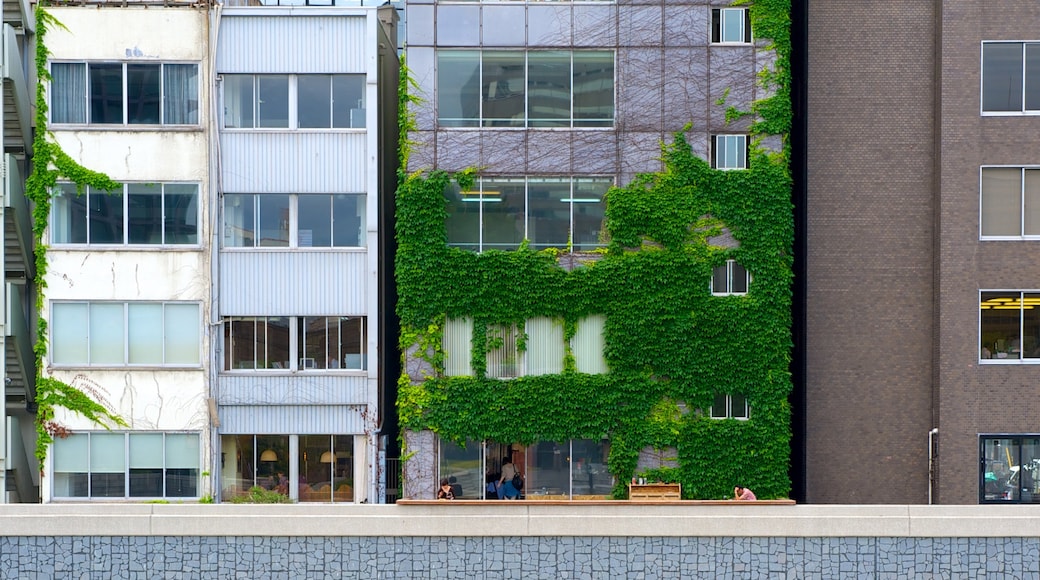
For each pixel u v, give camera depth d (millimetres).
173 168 28438
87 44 28281
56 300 28359
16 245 28516
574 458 28359
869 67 29297
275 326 28812
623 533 24000
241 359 28812
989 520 23797
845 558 23891
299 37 28594
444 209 28312
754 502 25172
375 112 28609
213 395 28406
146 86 28438
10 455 27969
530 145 28328
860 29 29328
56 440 28375
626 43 28266
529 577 24031
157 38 28391
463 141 28359
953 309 28438
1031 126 28250
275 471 28891
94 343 28500
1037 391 28312
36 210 28234
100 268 28422
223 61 28531
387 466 30047
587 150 28281
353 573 24062
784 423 28078
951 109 28391
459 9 28375
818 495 29344
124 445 28438
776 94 28125
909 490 29281
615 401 28078
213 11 28406
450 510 25078
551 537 24094
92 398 28391
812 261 29359
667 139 28219
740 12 28375
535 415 28125
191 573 24047
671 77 28234
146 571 24062
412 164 28328
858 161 29359
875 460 29312
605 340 28219
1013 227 28422
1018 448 28469
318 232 28812
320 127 28734
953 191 28391
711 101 28203
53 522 24109
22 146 28703
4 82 27812
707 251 28094
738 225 28078
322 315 28812
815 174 29375
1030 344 28406
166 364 28500
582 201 28359
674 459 28172
